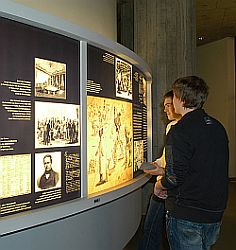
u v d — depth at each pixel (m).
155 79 6.43
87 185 2.78
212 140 2.49
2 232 2.04
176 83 2.66
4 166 2.12
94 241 3.17
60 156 2.52
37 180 2.34
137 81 4.10
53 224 2.63
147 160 4.72
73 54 2.64
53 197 2.46
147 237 3.90
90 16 3.86
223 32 11.95
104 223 3.36
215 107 12.71
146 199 6.12
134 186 3.64
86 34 2.69
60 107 2.52
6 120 2.13
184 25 6.52
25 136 2.25
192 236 2.46
